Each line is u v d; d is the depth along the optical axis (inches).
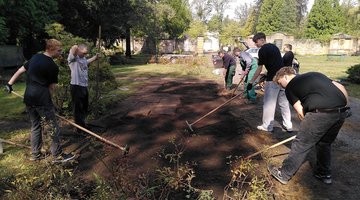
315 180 153.9
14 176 143.6
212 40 1795.0
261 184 133.0
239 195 121.8
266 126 227.6
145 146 195.6
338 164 171.8
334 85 141.9
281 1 2185.0
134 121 253.4
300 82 144.8
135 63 933.2
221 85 461.1
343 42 1574.8
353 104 328.8
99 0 805.2
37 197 110.0
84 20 873.5
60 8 784.3
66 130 227.3
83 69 219.1
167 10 1162.6
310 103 139.9
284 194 140.6
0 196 127.8
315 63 962.7
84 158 175.8
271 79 217.0
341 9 1883.6
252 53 804.6
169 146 195.9
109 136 214.1
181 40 1604.3
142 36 1470.2
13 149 190.9
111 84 402.9
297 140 145.3
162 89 423.2
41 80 165.2
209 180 150.6
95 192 121.3
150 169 160.6
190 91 408.2
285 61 303.9
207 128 234.8
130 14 910.4
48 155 174.2
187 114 279.1
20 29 654.5
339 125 142.9
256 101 337.1
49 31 296.7
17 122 255.0
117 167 133.1
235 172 132.3
